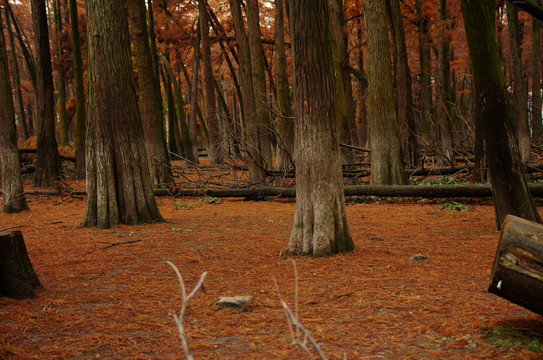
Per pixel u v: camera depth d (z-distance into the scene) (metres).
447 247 7.12
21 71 53.81
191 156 33.66
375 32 14.05
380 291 4.79
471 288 4.80
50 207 14.66
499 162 7.86
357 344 3.38
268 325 3.87
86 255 7.27
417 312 4.07
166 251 7.49
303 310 4.24
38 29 20.14
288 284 5.21
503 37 43.59
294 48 6.84
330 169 6.78
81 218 12.02
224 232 9.41
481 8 7.60
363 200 14.17
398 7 18.08
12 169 13.20
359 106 34.16
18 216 12.45
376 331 3.64
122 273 6.03
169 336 3.66
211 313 4.23
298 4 6.66
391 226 9.55
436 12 29.25
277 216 11.75
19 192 13.40
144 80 17.06
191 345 3.44
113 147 10.54
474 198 13.15
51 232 9.74
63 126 30.31
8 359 3.20
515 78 22.27
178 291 5.06
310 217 6.81
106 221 10.24
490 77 7.72
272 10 31.45
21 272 4.92
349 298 4.59
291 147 19.61
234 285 5.26
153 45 25.12
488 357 3.05
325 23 6.71
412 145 18.34
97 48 10.40
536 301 3.11
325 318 4.00
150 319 4.11
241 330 3.75
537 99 27.41
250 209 13.38
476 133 12.87
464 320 3.79
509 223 3.26
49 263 6.69
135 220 10.58
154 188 16.84
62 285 5.42
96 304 4.63
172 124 33.38
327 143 6.78
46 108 20.47
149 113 17.17
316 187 6.75
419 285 4.98
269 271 5.89
